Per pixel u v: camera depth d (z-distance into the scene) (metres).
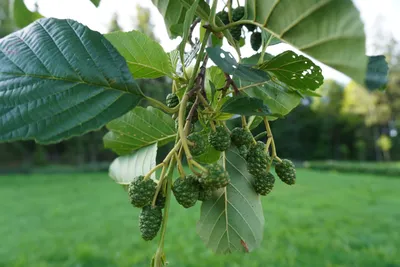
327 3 0.10
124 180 0.21
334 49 0.10
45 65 0.12
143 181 0.14
